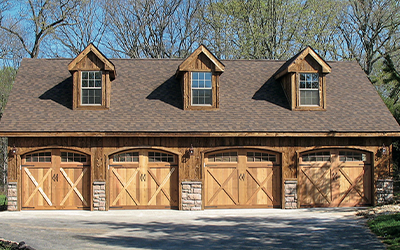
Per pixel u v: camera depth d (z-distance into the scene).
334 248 10.01
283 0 32.12
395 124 16.84
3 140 32.22
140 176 16.38
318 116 17.14
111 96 17.64
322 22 32.75
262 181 16.70
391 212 14.02
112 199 16.23
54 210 16.06
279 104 17.77
